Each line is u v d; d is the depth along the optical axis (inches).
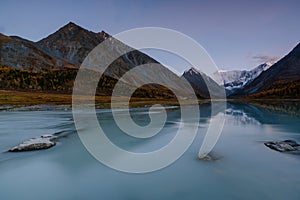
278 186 464.1
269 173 531.8
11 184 488.4
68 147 785.6
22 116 1831.9
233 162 611.2
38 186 480.1
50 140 887.1
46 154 700.7
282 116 1881.2
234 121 1529.3
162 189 464.8
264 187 462.3
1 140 903.7
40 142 784.9
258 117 1807.3
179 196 434.0
